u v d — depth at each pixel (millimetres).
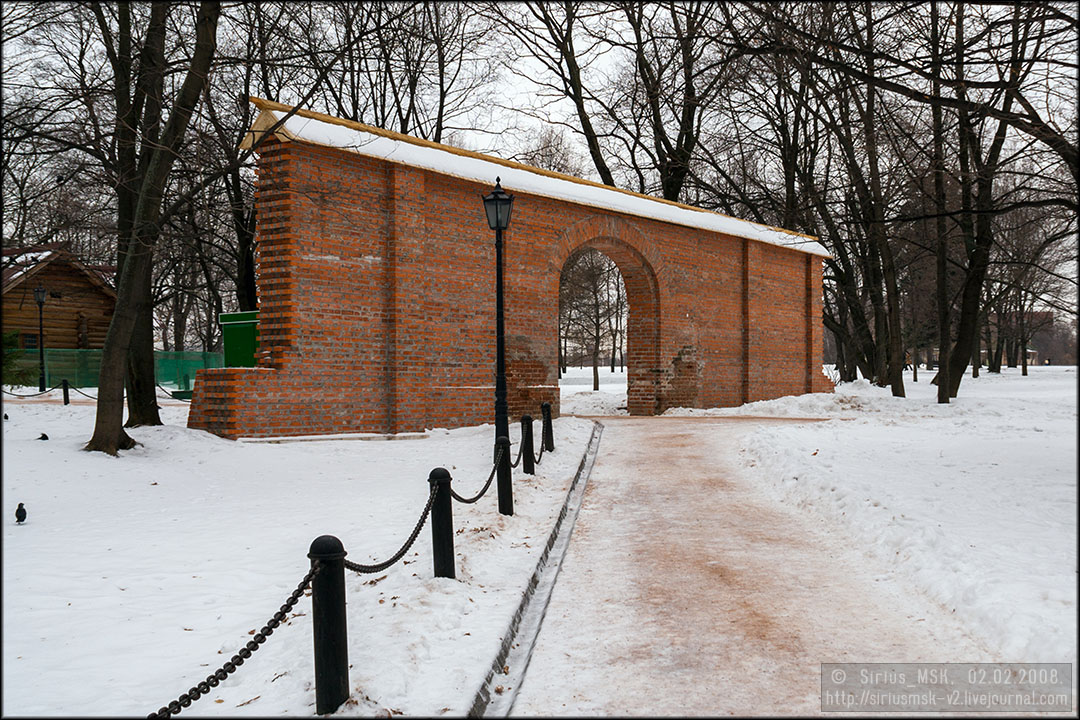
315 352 14266
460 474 11391
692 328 22781
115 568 6848
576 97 31000
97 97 10898
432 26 19422
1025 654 4766
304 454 12758
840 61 9367
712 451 14422
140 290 12211
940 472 11023
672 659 5047
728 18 8891
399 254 15320
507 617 5621
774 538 8312
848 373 43469
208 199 16984
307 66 11594
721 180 35000
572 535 8648
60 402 22641
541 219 18438
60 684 4590
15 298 27484
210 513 8969
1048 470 11117
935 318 44938
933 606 5906
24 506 9055
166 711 3639
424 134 27344
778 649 5180
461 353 16688
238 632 5469
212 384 13641
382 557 6895
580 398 28266
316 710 4129
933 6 10609
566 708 4363
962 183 11977
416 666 4672
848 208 24297
